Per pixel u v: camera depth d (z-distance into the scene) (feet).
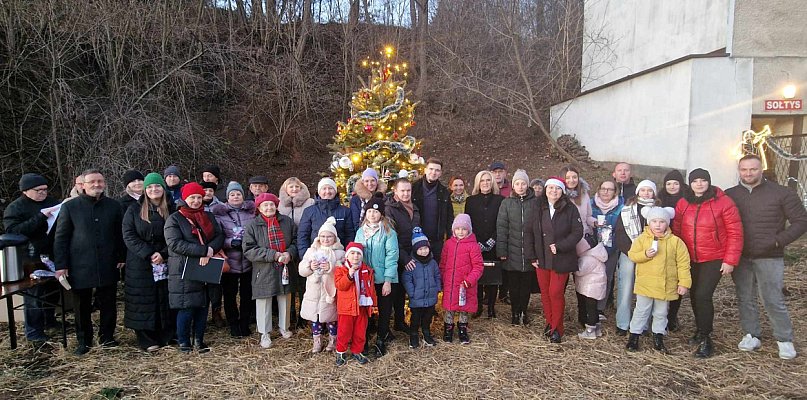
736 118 32.30
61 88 29.50
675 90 33.88
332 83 54.08
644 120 37.93
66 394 12.89
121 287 22.91
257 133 47.65
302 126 49.14
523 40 61.87
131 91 33.12
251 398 12.71
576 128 50.24
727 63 32.09
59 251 14.85
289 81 46.60
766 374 13.74
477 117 56.13
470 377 13.76
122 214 16.03
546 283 16.48
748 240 14.67
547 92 56.90
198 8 42.83
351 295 14.28
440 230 17.61
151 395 12.85
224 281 16.60
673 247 14.88
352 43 53.83
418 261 15.74
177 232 14.78
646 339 16.38
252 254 15.52
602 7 50.70
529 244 16.71
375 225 15.26
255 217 16.10
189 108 39.19
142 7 36.17
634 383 13.38
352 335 14.71
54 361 14.88
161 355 15.17
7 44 30.01
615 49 48.26
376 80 21.81
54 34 31.17
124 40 34.35
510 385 13.33
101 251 15.26
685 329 17.26
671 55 39.68
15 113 32.09
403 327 17.17
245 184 42.04
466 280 15.56
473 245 16.03
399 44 60.44
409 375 13.87
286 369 14.24
